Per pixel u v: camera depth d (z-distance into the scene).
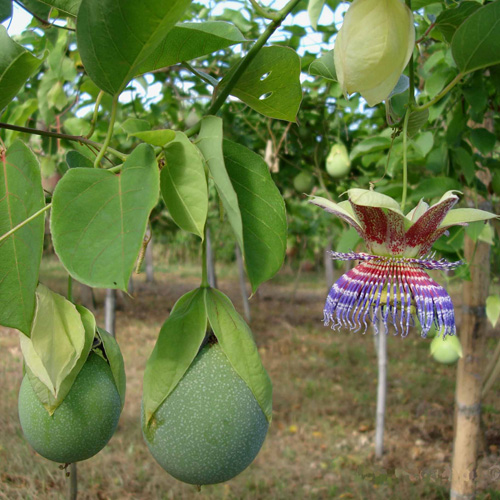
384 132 3.30
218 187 1.00
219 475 1.26
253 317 12.70
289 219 9.93
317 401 6.82
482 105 2.38
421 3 2.18
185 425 1.23
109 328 4.86
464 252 3.22
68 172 0.96
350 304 1.33
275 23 1.21
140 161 0.98
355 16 1.20
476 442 3.47
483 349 3.45
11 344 8.97
